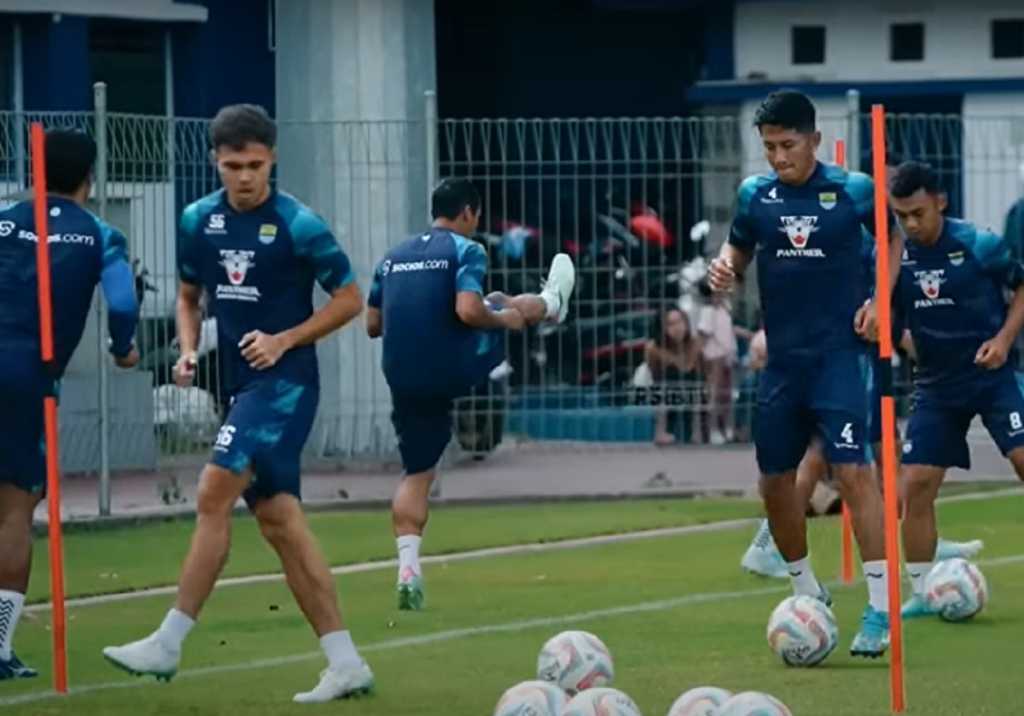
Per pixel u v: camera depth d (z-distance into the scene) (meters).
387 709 14.05
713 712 11.96
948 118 29.55
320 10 30.19
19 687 15.05
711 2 36.56
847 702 14.05
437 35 39.12
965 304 17.50
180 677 15.34
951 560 17.50
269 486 14.16
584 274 29.80
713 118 29.80
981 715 13.62
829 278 15.91
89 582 20.48
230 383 14.31
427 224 29.42
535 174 28.86
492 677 15.21
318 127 29.62
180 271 14.65
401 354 18.64
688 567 20.95
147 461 27.45
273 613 18.42
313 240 14.12
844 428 15.84
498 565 21.30
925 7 35.66
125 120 25.58
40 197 14.81
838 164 18.88
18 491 15.46
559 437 29.94
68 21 33.12
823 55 36.16
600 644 14.35
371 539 23.42
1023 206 29.80
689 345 29.88
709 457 29.52
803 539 16.89
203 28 34.78
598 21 39.00
